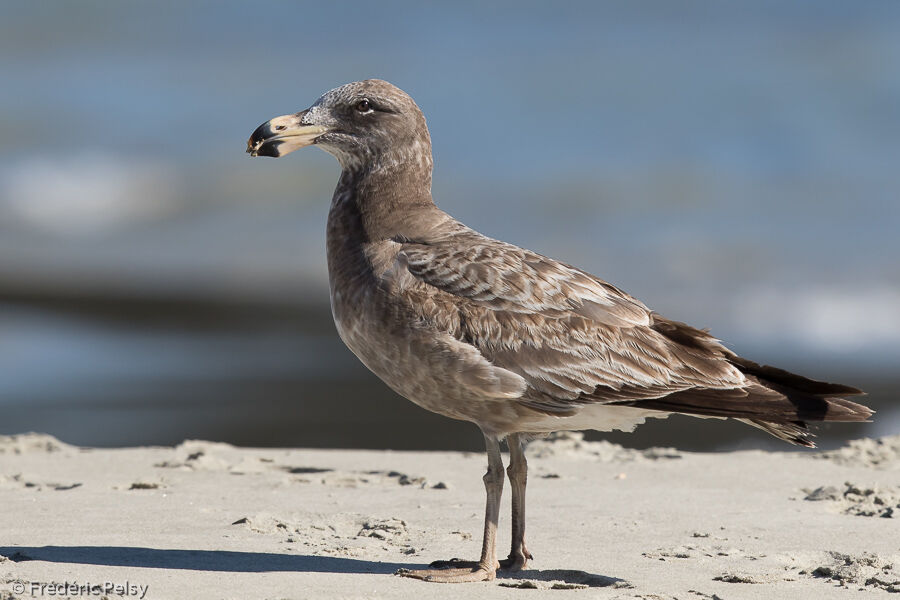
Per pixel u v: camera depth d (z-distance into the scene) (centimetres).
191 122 3189
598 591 687
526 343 725
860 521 873
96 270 2336
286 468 1074
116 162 2881
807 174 2761
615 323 745
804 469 1072
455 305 726
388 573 720
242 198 2720
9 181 2769
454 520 868
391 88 796
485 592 682
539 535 830
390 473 1041
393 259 751
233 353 1881
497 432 741
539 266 752
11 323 2005
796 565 755
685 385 734
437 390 733
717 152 2908
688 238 2391
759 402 718
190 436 1480
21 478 1007
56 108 3259
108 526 827
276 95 3441
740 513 898
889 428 1561
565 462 1098
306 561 743
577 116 3156
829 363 1859
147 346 1908
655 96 3275
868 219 2470
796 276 2203
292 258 2423
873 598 679
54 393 1656
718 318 2055
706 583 708
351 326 755
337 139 794
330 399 1661
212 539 792
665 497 952
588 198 2620
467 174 2777
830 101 3164
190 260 2405
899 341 1958
